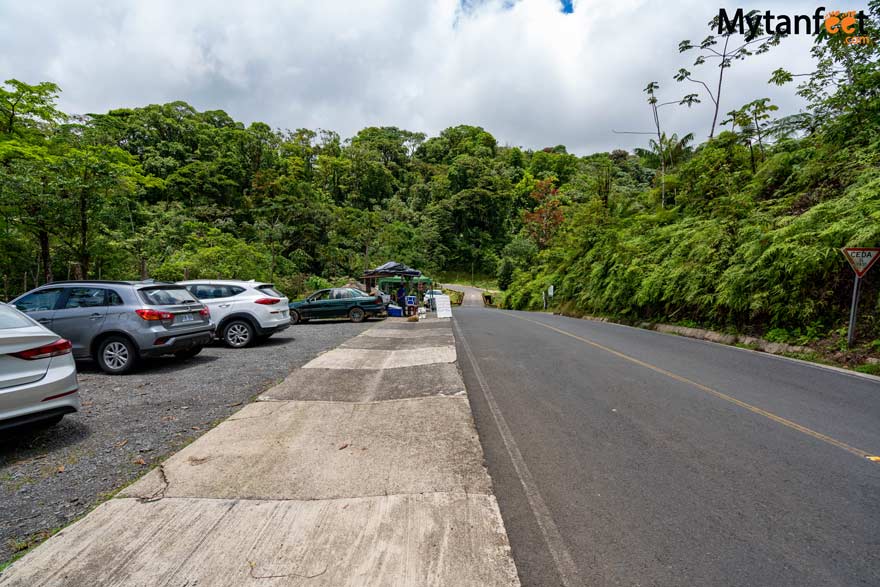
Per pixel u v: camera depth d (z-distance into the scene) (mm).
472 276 86125
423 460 3529
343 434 4094
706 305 12094
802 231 9695
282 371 6965
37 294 7230
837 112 12547
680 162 25578
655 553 2455
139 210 37625
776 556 2418
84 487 3215
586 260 23219
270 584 2107
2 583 2117
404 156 121750
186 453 3646
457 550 2381
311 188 67750
